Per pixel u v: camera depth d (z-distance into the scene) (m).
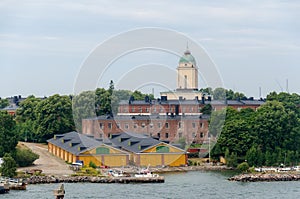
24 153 155.62
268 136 172.75
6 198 110.50
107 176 133.12
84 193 116.44
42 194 115.19
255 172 150.00
